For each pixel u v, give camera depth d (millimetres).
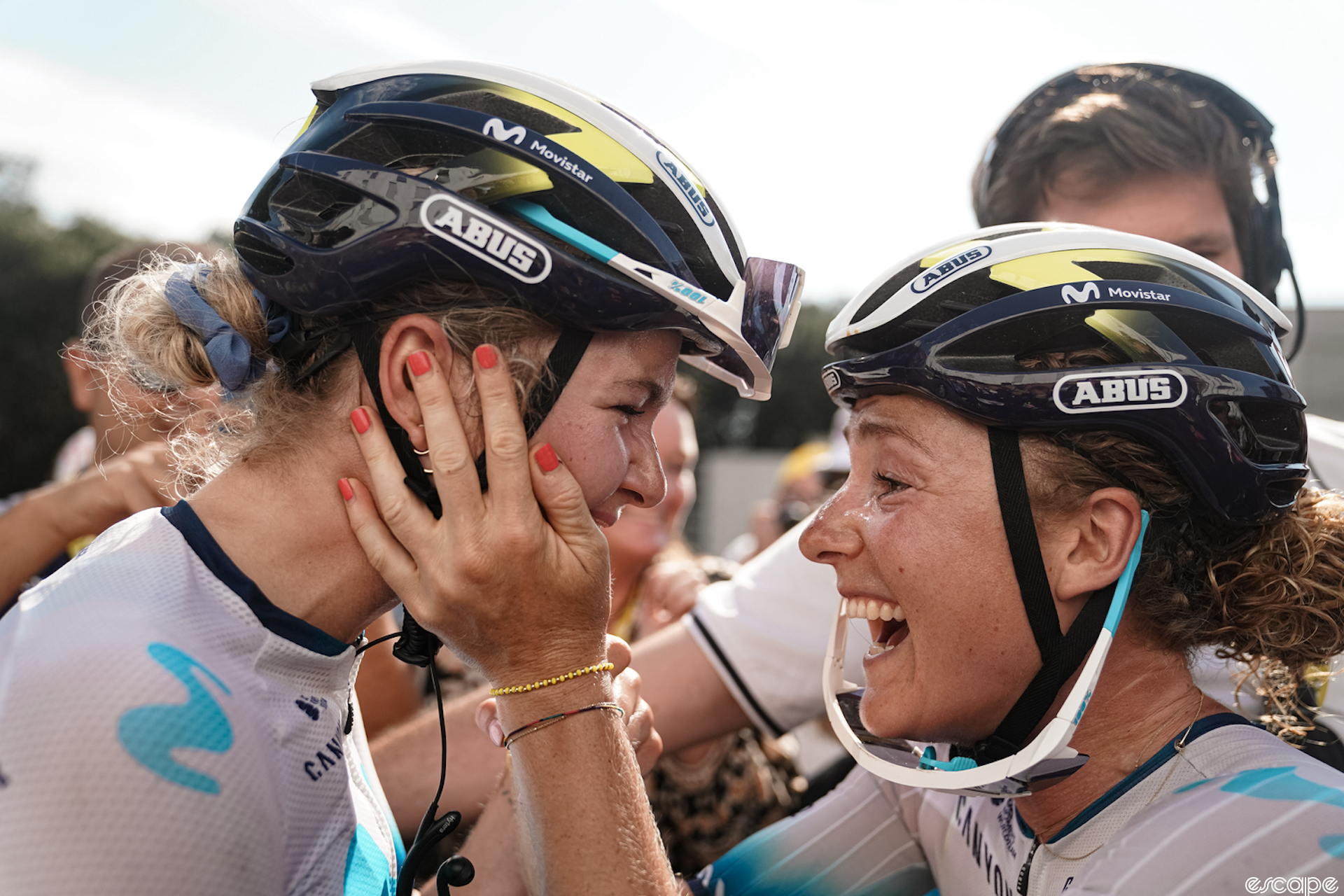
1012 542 1016
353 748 1084
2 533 1702
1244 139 1691
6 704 758
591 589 961
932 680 1067
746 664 1526
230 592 884
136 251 1746
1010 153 1828
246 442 975
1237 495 998
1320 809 861
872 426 1107
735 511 18188
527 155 909
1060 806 1065
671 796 2023
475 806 1430
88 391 1883
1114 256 1052
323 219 913
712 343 1033
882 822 1399
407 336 921
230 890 773
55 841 710
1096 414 982
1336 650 1049
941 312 1052
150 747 739
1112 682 1055
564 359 936
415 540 921
